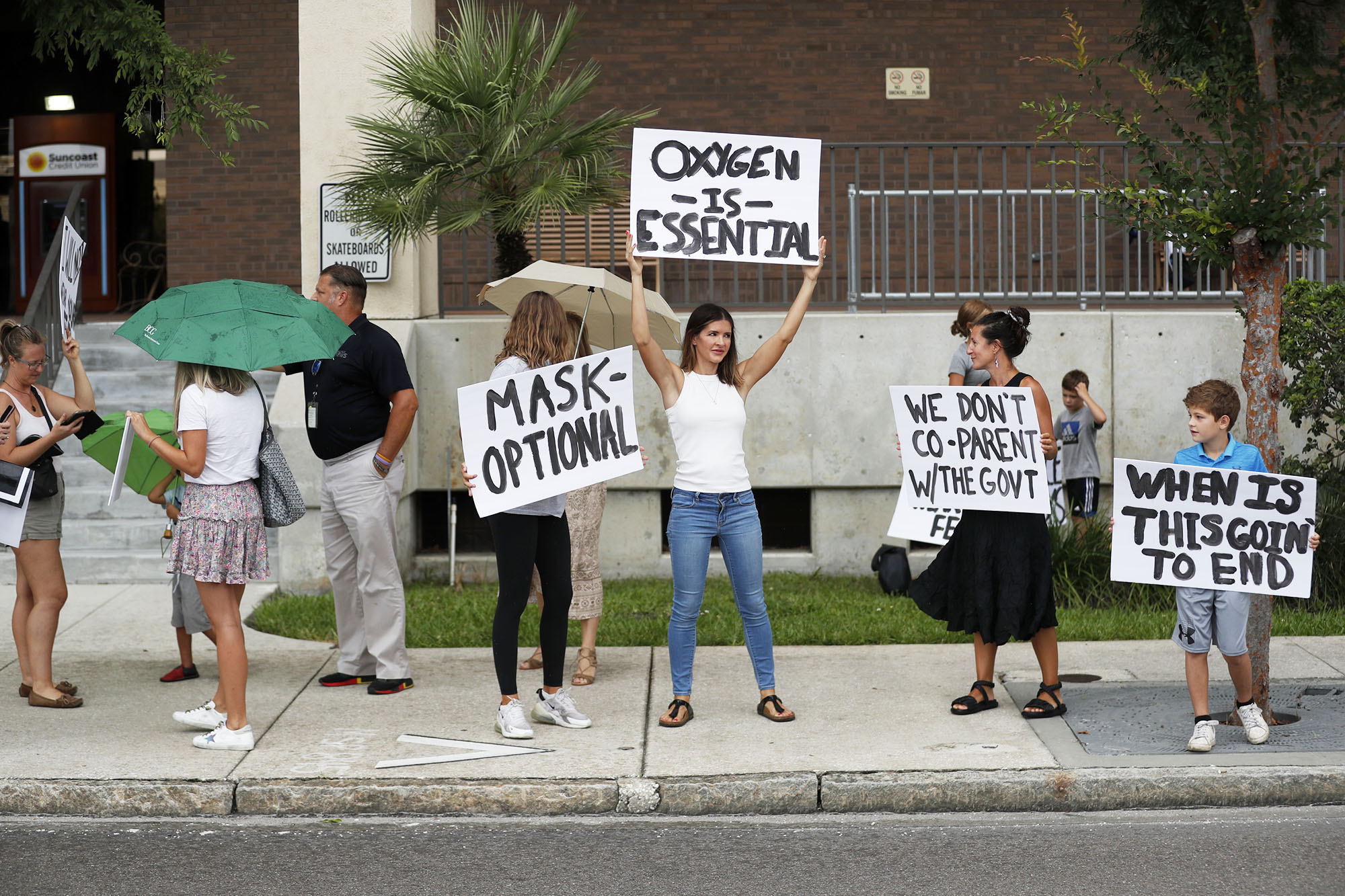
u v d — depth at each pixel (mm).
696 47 13914
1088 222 13594
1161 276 13031
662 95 13938
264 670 7289
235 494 5762
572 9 9344
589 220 10258
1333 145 6238
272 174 14234
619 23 13891
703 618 8484
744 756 5652
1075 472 9898
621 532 10414
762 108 13938
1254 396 6191
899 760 5559
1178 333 10141
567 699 6137
